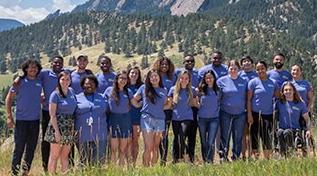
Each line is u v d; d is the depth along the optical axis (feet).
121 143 33.01
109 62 35.94
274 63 37.55
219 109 35.73
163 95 33.68
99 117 31.32
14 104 33.27
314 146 28.71
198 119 35.50
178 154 34.65
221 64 38.14
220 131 36.04
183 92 34.78
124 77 33.12
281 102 33.78
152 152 33.47
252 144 35.35
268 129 34.09
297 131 32.01
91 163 25.53
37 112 32.27
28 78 32.14
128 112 33.47
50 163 30.53
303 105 33.19
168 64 36.04
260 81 35.42
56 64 33.81
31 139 32.19
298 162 21.25
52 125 30.40
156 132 33.32
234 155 34.88
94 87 31.86
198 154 38.50
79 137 30.81
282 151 28.96
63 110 30.58
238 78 35.94
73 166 27.94
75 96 31.40
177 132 34.76
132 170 23.48
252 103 35.47
